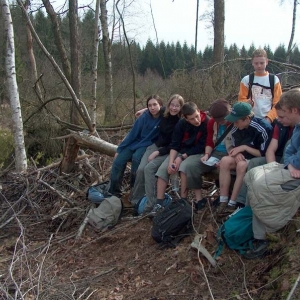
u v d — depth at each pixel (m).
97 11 10.48
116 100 12.67
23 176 6.75
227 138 4.31
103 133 9.73
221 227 3.82
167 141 4.96
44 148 10.79
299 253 3.25
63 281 4.15
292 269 3.14
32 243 5.19
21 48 17.72
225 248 3.81
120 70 16.33
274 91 4.65
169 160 4.66
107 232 4.97
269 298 3.13
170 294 3.57
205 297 3.43
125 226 4.83
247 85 4.78
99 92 13.95
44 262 4.61
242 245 3.72
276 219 3.46
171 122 4.91
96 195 5.35
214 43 11.22
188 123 4.60
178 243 4.23
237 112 3.96
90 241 4.86
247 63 10.01
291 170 3.45
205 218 4.39
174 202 4.36
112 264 4.33
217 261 3.72
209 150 4.47
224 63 10.07
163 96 11.68
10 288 4.02
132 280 3.95
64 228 5.42
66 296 3.81
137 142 5.36
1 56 12.23
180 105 4.84
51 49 17.05
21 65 16.05
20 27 15.82
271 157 3.91
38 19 17.80
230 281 3.52
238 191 4.04
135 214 5.16
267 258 3.54
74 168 6.70
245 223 3.69
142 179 5.05
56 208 5.85
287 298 2.77
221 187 4.15
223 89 9.77
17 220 5.43
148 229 4.64
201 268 3.71
